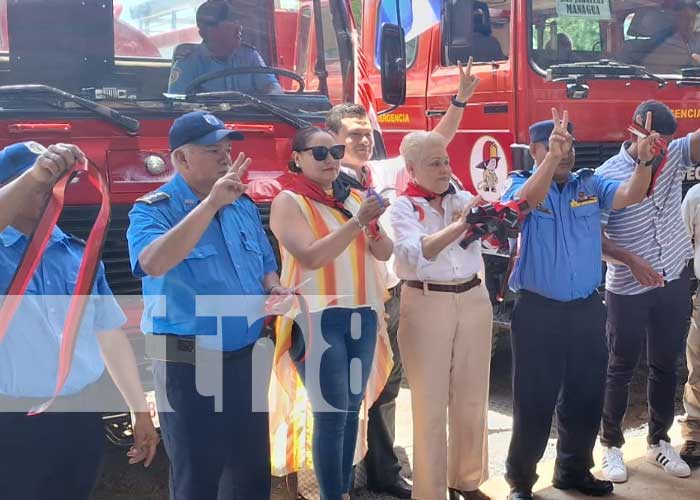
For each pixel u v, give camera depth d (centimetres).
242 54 443
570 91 561
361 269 339
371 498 402
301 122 420
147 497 407
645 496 402
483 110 584
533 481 392
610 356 423
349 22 466
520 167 556
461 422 373
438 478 363
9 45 389
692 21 637
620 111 579
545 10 565
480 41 596
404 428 498
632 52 612
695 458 438
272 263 309
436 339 354
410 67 646
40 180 217
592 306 376
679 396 549
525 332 376
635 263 391
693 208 439
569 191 373
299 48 460
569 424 393
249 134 407
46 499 249
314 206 331
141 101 391
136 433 274
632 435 486
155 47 421
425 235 349
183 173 287
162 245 259
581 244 370
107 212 239
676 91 603
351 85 466
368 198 308
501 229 338
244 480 295
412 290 358
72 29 398
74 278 251
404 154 358
